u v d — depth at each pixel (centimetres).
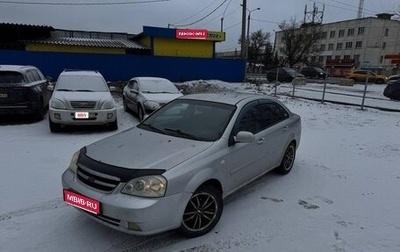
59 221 354
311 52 5897
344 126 990
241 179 398
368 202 434
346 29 8031
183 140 363
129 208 278
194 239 330
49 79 1148
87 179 311
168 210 293
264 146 437
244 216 380
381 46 7594
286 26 5800
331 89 2414
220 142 359
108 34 3038
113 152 333
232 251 312
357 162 618
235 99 439
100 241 320
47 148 626
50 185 448
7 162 538
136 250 308
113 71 2158
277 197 438
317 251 317
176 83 2186
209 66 2445
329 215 392
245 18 2547
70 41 2489
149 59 2244
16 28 2273
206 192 333
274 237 338
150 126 418
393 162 628
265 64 5912
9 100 796
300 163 595
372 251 320
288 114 533
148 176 291
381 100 1767
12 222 348
